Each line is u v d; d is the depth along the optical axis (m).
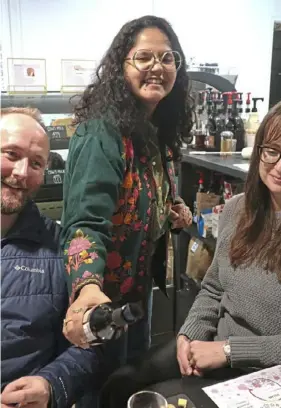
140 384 1.21
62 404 1.13
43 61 2.01
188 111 1.66
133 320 0.90
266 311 1.26
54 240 1.22
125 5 3.10
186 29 3.22
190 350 1.28
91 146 1.23
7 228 1.16
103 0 3.04
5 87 1.91
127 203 1.36
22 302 1.13
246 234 1.33
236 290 1.33
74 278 1.07
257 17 3.35
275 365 1.20
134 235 1.41
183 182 2.63
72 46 2.99
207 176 2.63
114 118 1.29
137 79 1.35
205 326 1.44
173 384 1.15
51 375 1.13
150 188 1.44
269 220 1.31
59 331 1.21
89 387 1.25
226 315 1.39
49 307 1.16
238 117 2.51
